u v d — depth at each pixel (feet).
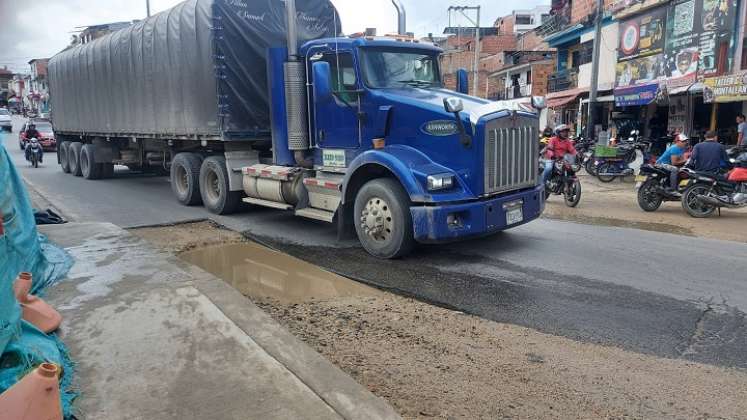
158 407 9.45
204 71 31.19
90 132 50.62
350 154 24.54
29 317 12.19
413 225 20.79
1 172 13.69
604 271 20.21
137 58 38.93
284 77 26.68
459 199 20.43
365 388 10.43
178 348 11.79
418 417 10.27
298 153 26.84
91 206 36.32
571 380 11.90
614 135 71.26
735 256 22.34
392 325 15.12
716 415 10.52
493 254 22.76
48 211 27.66
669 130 63.16
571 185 35.45
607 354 13.23
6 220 13.52
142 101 39.29
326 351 13.25
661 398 11.15
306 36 30.48
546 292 17.89
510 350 13.46
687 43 57.47
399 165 20.89
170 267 17.85
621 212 33.68
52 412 7.98
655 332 14.55
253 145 33.63
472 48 162.30
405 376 12.00
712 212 32.32
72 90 53.11
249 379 10.48
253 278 20.10
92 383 10.24
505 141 21.36
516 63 132.98
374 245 22.34
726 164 32.27
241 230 28.27
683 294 17.56
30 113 216.74
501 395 11.21
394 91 23.66
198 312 13.85
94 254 19.48
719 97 50.83
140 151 47.75
